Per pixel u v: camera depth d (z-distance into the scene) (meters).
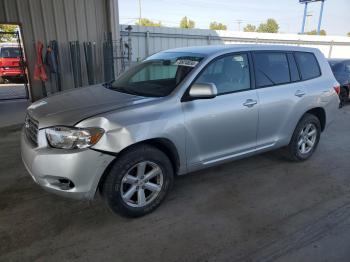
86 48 10.36
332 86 5.02
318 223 3.26
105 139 2.86
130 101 3.28
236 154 4.02
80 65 10.28
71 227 3.12
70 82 10.45
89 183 2.89
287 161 4.95
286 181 4.25
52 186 2.93
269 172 4.53
